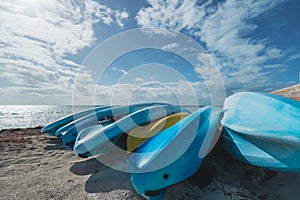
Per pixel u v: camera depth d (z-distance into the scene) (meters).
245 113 2.94
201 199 2.27
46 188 2.58
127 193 2.38
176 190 2.41
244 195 2.29
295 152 2.09
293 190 2.31
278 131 2.28
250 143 2.55
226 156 3.03
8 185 2.69
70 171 3.25
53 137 6.22
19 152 4.53
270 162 2.26
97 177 2.90
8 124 18.31
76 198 2.32
